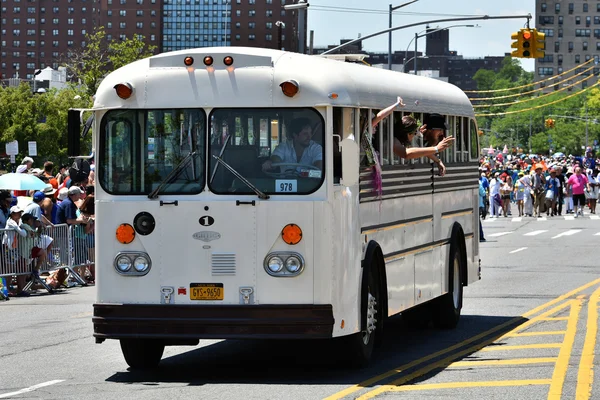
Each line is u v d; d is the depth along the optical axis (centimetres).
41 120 16650
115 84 1728
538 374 1747
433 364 1873
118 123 1739
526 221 7325
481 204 7312
